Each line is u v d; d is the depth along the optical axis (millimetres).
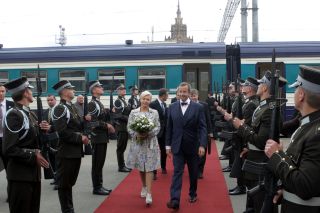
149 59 17969
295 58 17250
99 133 8461
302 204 3225
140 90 17297
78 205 7707
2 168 8422
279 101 3816
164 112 10312
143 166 7652
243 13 23672
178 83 17828
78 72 18359
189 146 7379
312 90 3195
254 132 5137
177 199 7188
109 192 8523
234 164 6363
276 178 3512
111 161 12516
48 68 18484
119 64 18109
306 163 3076
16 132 4992
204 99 17766
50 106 9969
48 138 5594
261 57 17359
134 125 7531
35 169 5199
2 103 8195
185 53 17812
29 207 5184
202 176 9914
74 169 6715
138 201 7969
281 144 3727
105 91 18125
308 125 3209
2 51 18969
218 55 17672
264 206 3592
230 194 8336
